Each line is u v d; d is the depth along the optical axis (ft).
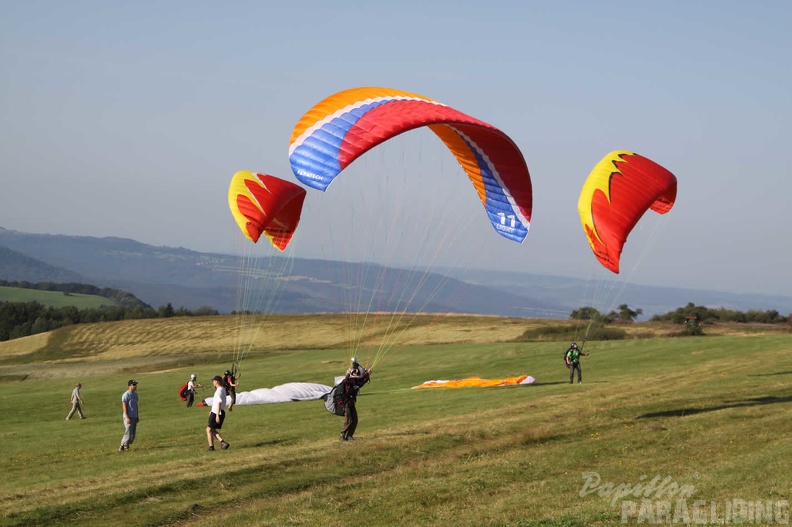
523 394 88.43
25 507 41.06
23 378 204.44
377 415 77.92
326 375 150.61
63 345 266.36
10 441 76.89
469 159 64.90
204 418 87.86
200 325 283.79
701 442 52.42
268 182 84.79
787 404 66.90
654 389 82.28
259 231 80.33
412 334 231.91
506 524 35.65
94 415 103.04
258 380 145.69
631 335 196.95
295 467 49.34
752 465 43.50
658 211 76.79
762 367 104.47
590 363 132.16
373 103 57.31
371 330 249.34
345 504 40.91
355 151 51.72
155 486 44.27
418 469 48.29
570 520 35.17
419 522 37.24
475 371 132.98
